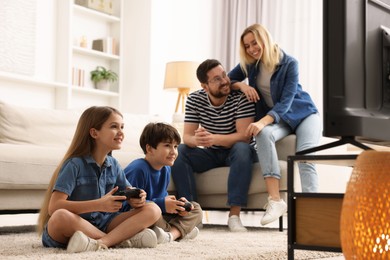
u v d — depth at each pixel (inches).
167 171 103.0
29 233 113.1
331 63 52.5
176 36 262.7
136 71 255.4
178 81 214.8
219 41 257.4
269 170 126.7
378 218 45.4
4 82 218.5
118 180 86.4
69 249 74.4
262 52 133.3
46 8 233.5
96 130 81.2
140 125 160.6
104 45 250.8
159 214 84.1
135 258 67.9
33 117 137.2
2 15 216.8
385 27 56.8
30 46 225.5
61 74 234.5
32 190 119.5
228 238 103.7
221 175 136.8
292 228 60.0
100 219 84.4
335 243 57.6
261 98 139.2
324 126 53.0
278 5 241.8
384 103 55.9
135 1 257.9
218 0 258.8
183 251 77.6
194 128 140.9
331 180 185.5
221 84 134.2
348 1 52.6
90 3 246.4
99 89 251.0
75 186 79.9
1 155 112.2
